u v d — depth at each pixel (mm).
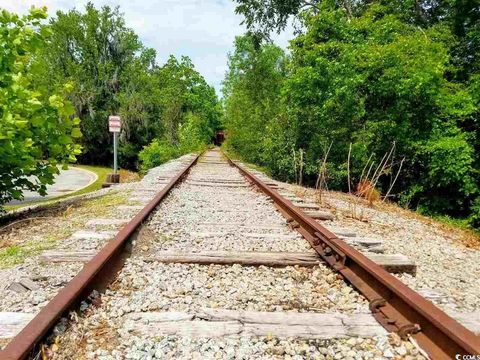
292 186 9984
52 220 5234
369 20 13219
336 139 11969
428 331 2123
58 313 2041
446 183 10914
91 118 33344
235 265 3361
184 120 31469
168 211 5586
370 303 2564
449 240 5855
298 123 12844
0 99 4828
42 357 1887
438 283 3301
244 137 20672
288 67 13250
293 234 4441
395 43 11219
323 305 2658
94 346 2070
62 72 34812
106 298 2602
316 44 12117
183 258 3404
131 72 35438
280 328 2264
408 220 7293
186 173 11320
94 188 15039
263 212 5820
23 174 5672
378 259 3541
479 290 3305
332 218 5738
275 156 13469
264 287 2938
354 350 2092
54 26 35438
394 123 11156
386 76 11016
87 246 3707
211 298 2717
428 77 10273
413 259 4086
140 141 33250
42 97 5754
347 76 11180
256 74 23688
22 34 5363
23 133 5211
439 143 10508
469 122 12094
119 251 3438
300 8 20969
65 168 6270
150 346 2055
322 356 2043
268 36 21938
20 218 5773
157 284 2875
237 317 2383
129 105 32500
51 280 2861
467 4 14461
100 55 36625
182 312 2412
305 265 3418
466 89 11945
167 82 37812
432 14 16922
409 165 11883
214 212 5723
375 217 6656
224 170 13930
